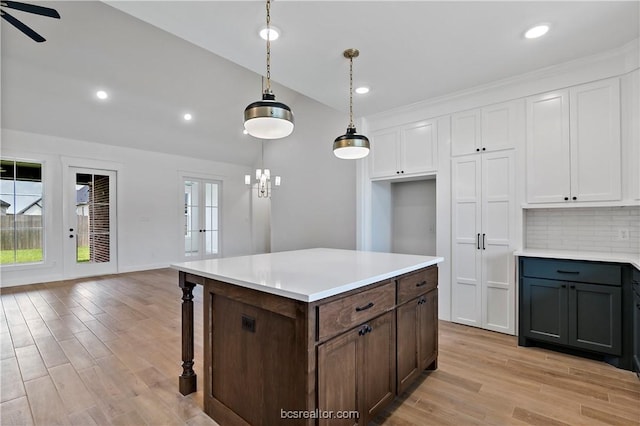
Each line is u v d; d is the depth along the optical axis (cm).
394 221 468
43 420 180
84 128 548
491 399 202
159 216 670
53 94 475
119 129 580
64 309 384
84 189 571
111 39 412
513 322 308
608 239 286
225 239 792
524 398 203
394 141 393
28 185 514
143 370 237
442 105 355
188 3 200
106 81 481
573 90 281
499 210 317
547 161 293
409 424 179
